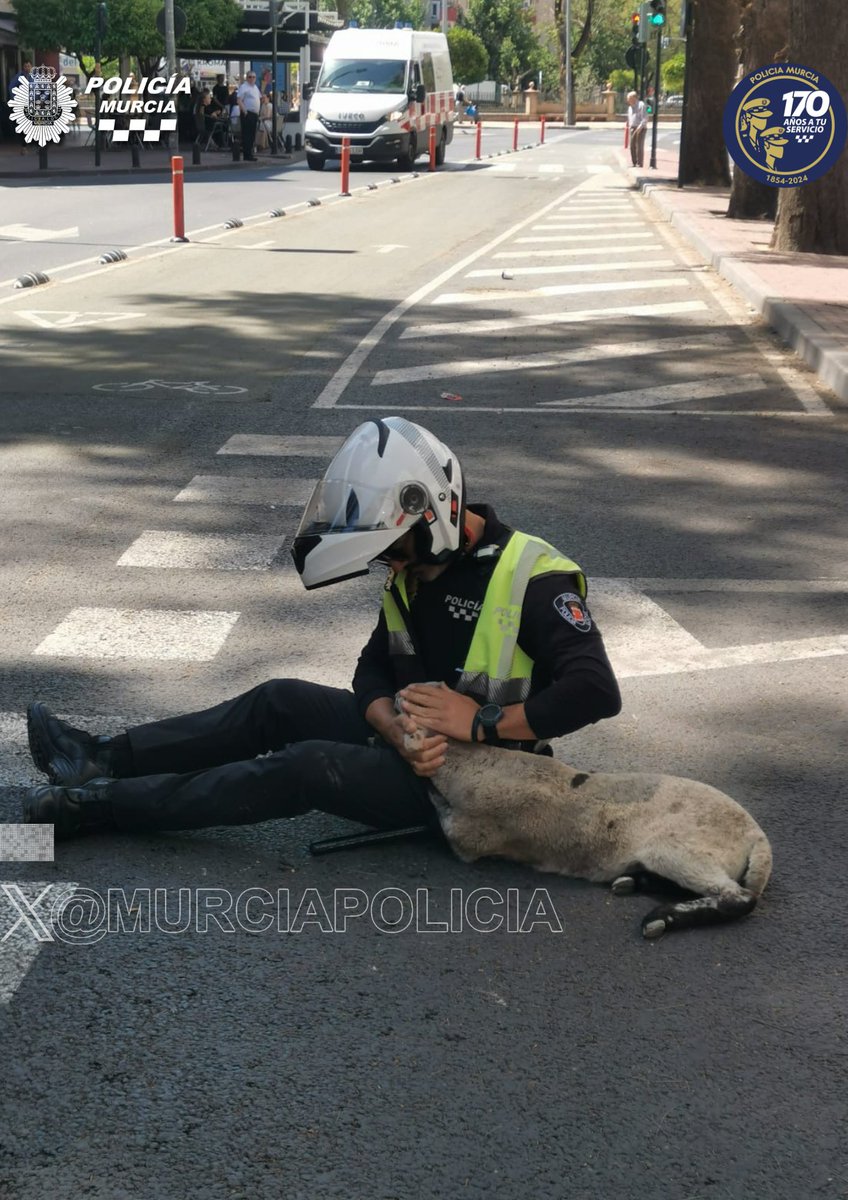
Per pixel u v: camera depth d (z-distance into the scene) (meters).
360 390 10.94
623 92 91.00
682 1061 3.08
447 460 3.55
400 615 3.79
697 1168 2.75
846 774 4.50
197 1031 3.15
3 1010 3.21
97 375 11.37
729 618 6.00
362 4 97.50
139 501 7.71
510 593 3.67
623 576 6.57
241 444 9.09
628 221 24.86
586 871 3.79
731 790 4.38
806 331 12.53
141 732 4.07
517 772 3.77
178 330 13.55
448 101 41.50
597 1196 2.67
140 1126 2.83
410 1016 3.22
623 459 8.88
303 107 44.41
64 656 5.42
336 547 3.48
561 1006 3.27
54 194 28.44
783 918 3.67
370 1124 2.85
